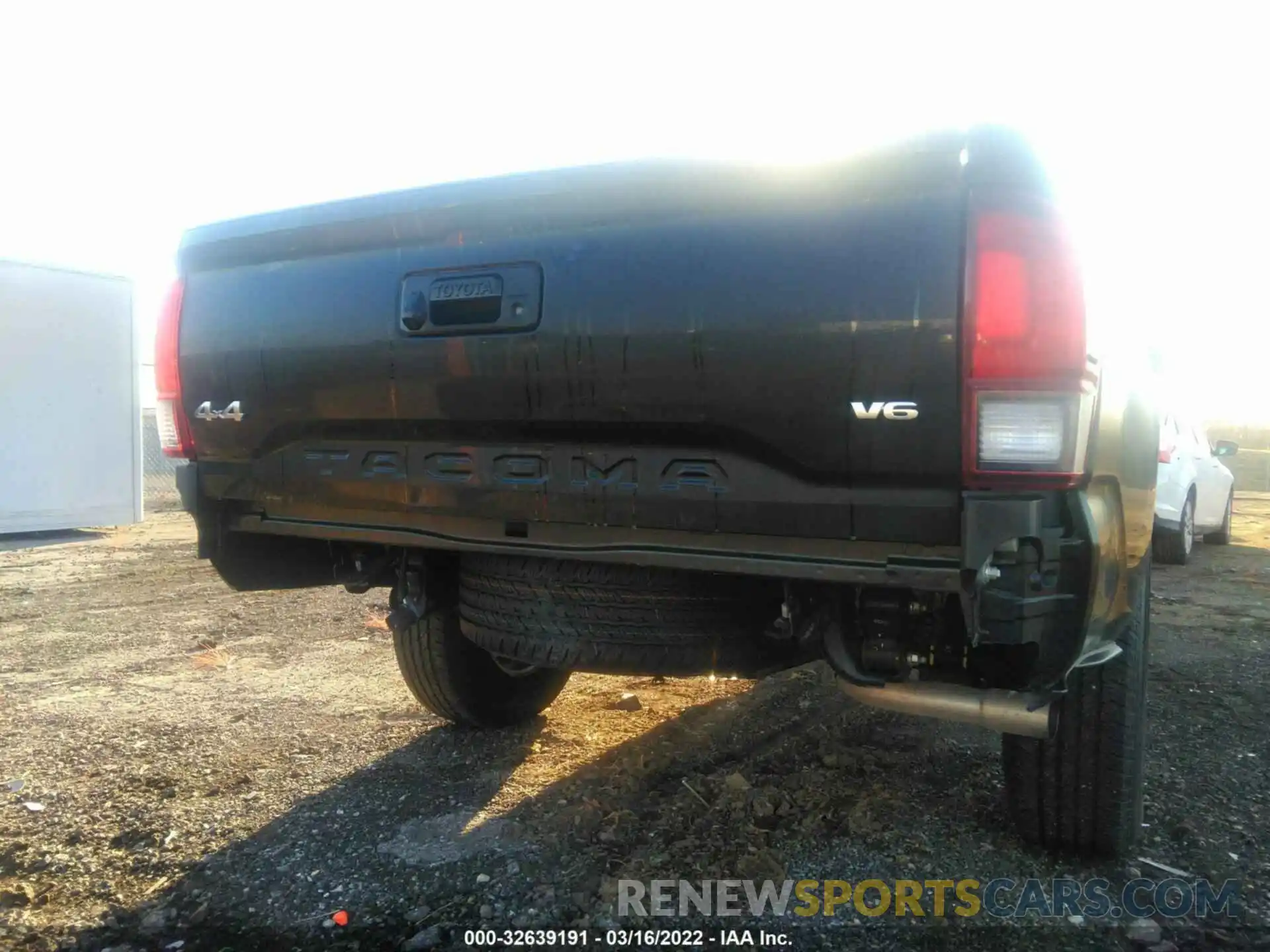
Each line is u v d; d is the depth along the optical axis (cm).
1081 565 197
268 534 309
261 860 283
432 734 387
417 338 256
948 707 213
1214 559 959
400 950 238
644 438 229
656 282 223
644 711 415
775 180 210
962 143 194
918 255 196
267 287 286
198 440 307
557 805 316
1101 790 263
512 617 267
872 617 216
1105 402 220
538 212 241
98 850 291
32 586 759
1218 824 303
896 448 199
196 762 360
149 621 619
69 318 1092
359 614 639
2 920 252
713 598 245
